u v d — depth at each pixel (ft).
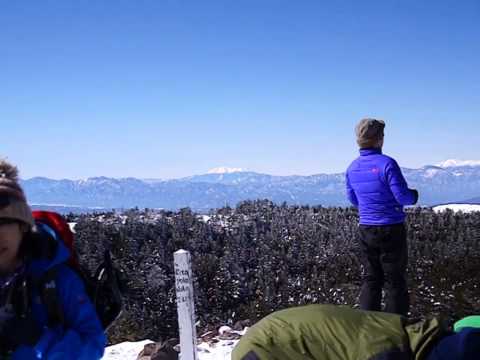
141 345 20.74
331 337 8.66
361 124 18.70
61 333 7.00
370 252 18.67
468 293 30.78
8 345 6.80
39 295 6.98
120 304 7.86
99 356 7.20
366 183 18.37
